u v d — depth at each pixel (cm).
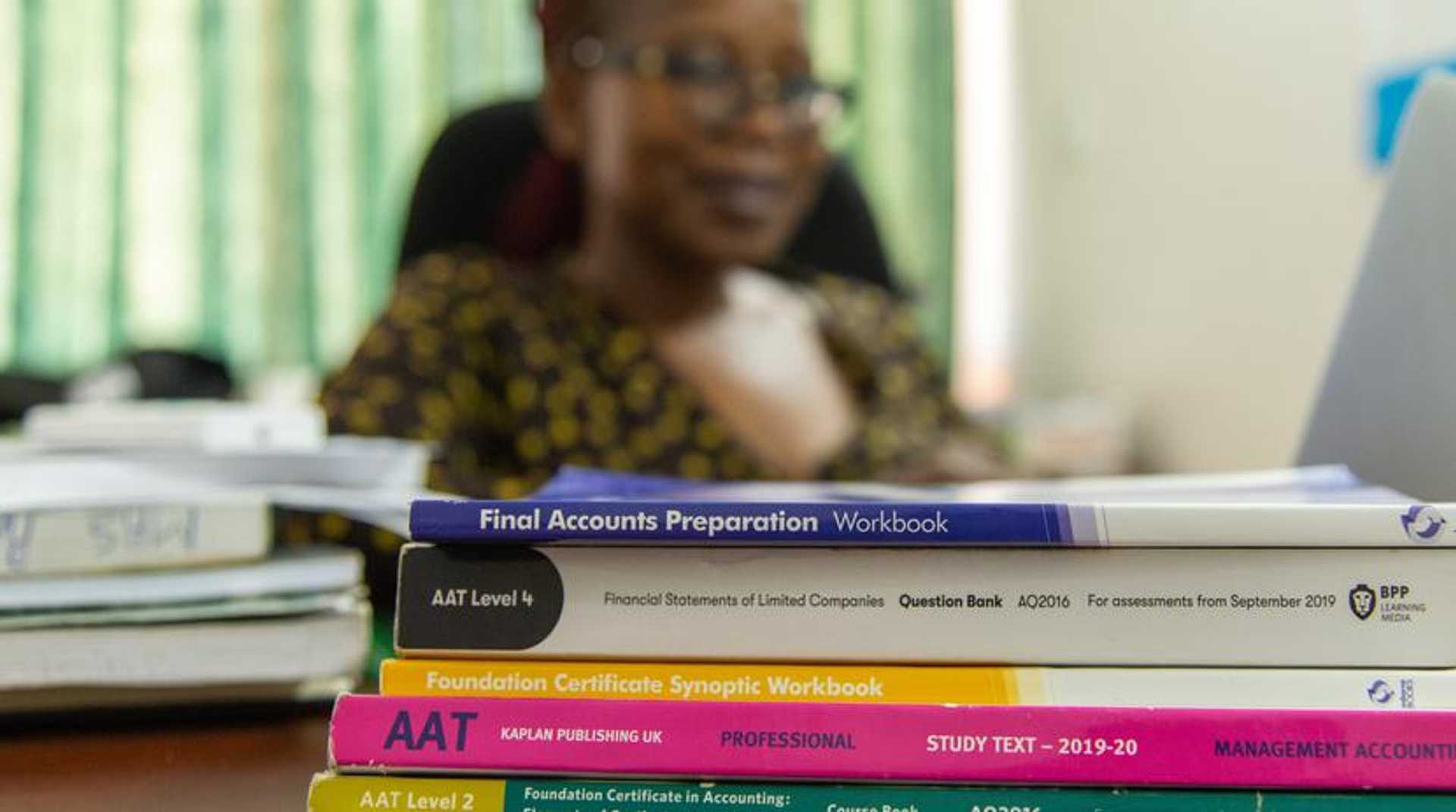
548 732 34
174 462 52
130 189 230
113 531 47
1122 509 35
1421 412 49
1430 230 50
